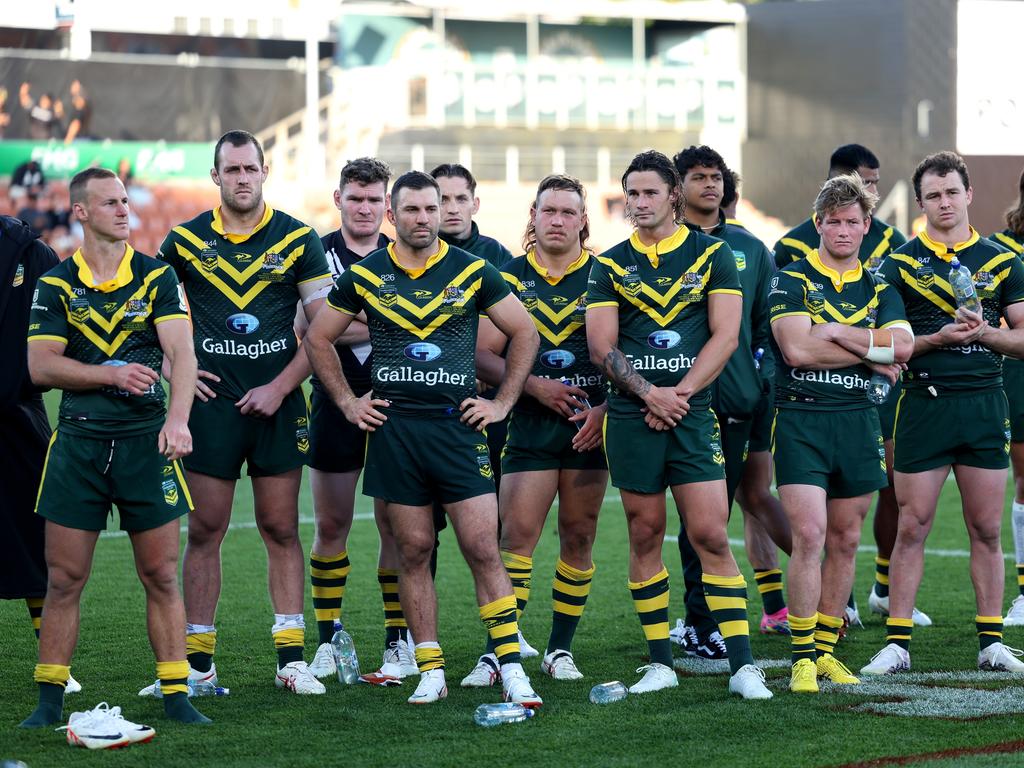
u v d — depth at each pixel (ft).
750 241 61.21
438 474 51.47
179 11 294.87
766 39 320.91
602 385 57.00
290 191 281.74
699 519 52.06
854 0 301.63
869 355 52.80
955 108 287.48
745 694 51.34
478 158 305.73
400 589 52.85
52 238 273.95
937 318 57.26
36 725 48.29
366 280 51.88
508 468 57.06
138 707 51.37
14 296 54.65
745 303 59.62
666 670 53.67
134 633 65.00
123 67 278.05
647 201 52.01
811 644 53.21
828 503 55.01
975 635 63.41
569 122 315.17
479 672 54.85
